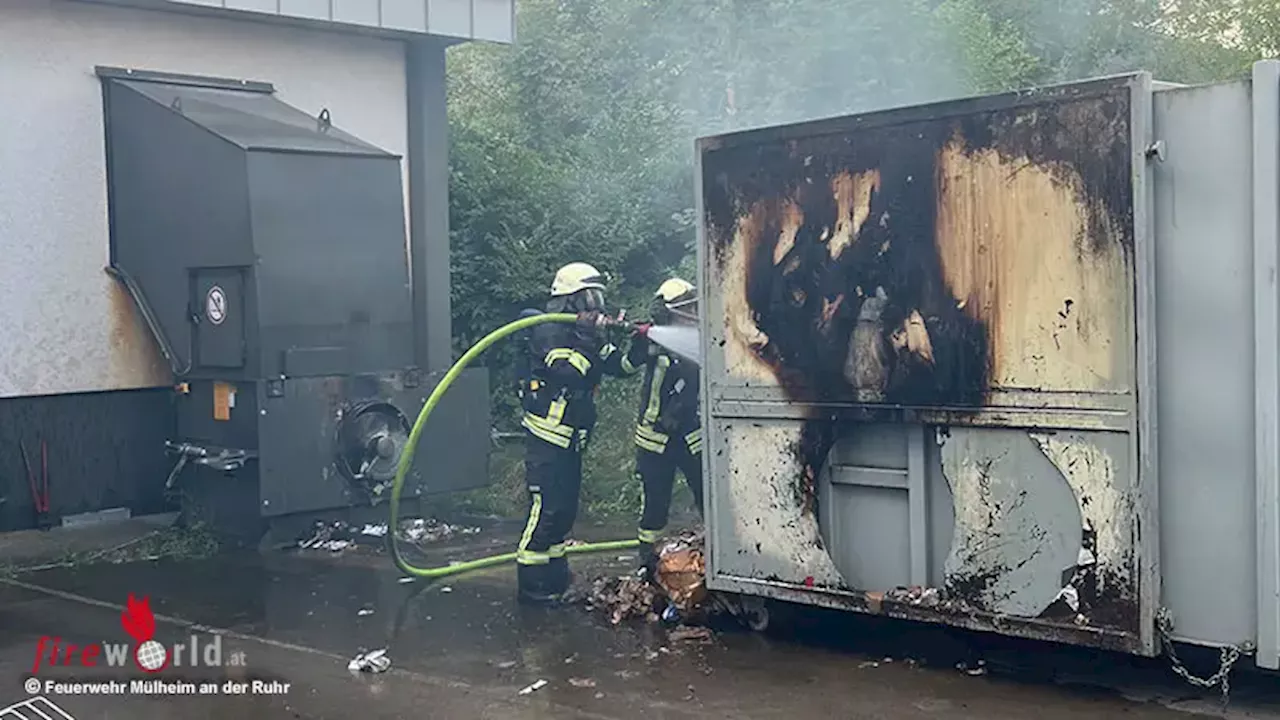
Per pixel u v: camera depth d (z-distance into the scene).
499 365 11.10
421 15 9.16
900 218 4.89
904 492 5.02
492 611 6.13
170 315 7.89
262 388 7.32
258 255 7.29
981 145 4.66
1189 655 4.80
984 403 4.70
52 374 7.99
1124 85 4.31
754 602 5.58
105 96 8.16
